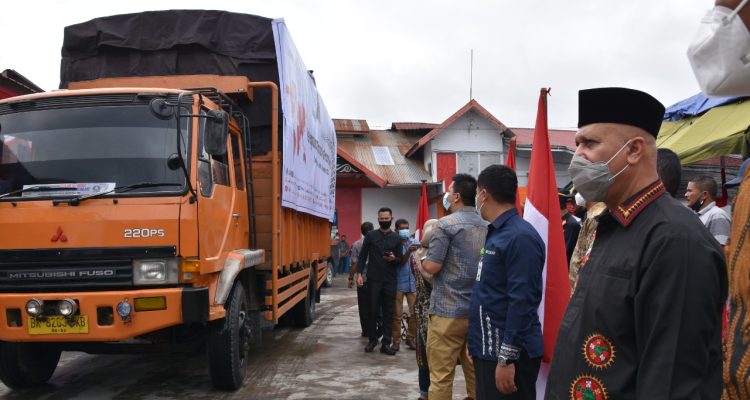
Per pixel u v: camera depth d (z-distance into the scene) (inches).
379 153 1068.5
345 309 505.0
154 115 205.9
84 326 187.0
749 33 54.9
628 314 67.5
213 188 213.6
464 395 229.9
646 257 66.1
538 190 149.8
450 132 993.5
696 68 60.1
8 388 236.4
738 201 70.6
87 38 263.3
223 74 265.1
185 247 192.4
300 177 293.0
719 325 64.6
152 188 197.6
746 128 279.3
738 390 65.0
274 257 256.5
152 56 264.4
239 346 236.5
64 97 215.2
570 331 74.7
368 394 226.8
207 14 263.9
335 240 786.2
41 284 190.7
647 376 62.6
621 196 75.4
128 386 238.4
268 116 267.4
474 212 169.5
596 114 76.4
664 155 132.5
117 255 191.3
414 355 302.2
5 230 192.9
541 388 141.2
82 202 193.5
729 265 69.5
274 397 222.4
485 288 131.5
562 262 145.2
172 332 214.7
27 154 205.6
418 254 204.5
